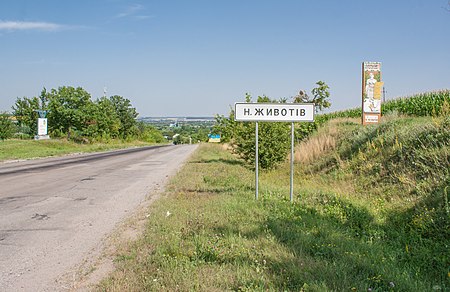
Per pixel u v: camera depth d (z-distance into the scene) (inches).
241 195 356.8
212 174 550.9
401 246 219.9
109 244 223.6
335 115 1062.4
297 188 410.0
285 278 155.9
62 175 615.5
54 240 236.4
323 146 647.1
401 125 525.0
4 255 207.8
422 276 173.9
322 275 156.8
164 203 334.6
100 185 493.0
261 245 198.7
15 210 329.1
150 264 177.8
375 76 642.2
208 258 181.5
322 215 274.8
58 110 1715.1
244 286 145.3
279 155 636.7
